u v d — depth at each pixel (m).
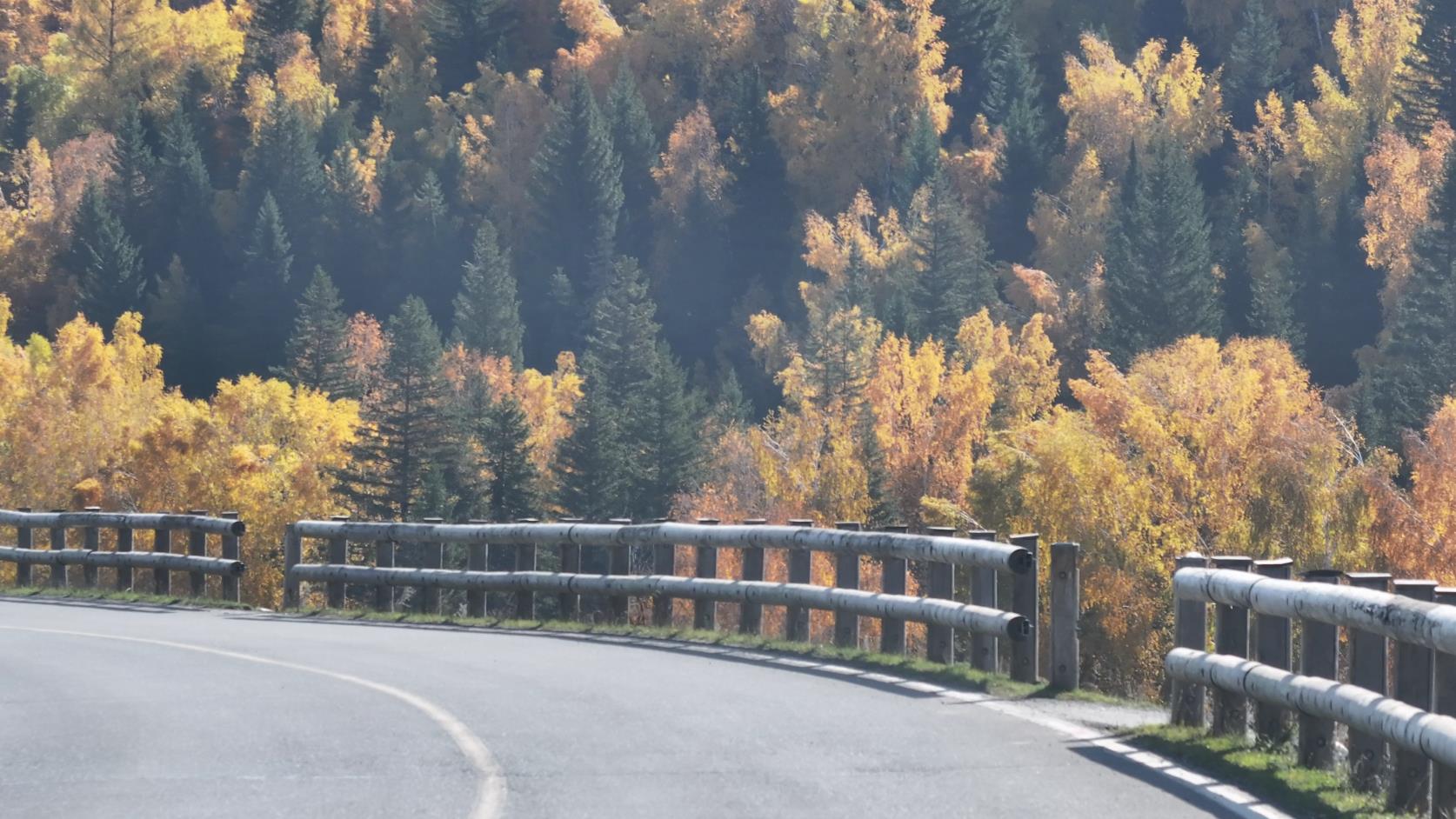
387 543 35.22
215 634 29.61
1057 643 21.19
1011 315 197.75
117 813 13.55
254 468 141.12
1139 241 178.75
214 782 14.79
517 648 26.89
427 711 19.06
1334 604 14.87
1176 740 17.02
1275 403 90.06
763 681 22.03
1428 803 13.90
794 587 26.50
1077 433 92.00
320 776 15.02
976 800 14.02
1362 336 188.12
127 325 197.75
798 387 166.50
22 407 170.88
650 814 13.36
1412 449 90.19
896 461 136.75
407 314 180.00
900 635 24.55
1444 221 161.62
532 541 31.72
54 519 41.56
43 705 20.08
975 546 22.19
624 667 23.78
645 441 164.25
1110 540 88.38
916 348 181.62
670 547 29.89
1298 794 14.48
